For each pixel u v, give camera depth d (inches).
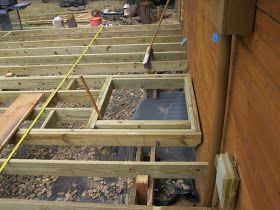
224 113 59.6
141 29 205.6
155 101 145.5
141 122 101.3
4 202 70.6
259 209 43.4
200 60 103.3
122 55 157.8
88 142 95.2
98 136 93.4
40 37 211.3
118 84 135.0
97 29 209.9
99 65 147.8
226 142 62.1
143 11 301.1
